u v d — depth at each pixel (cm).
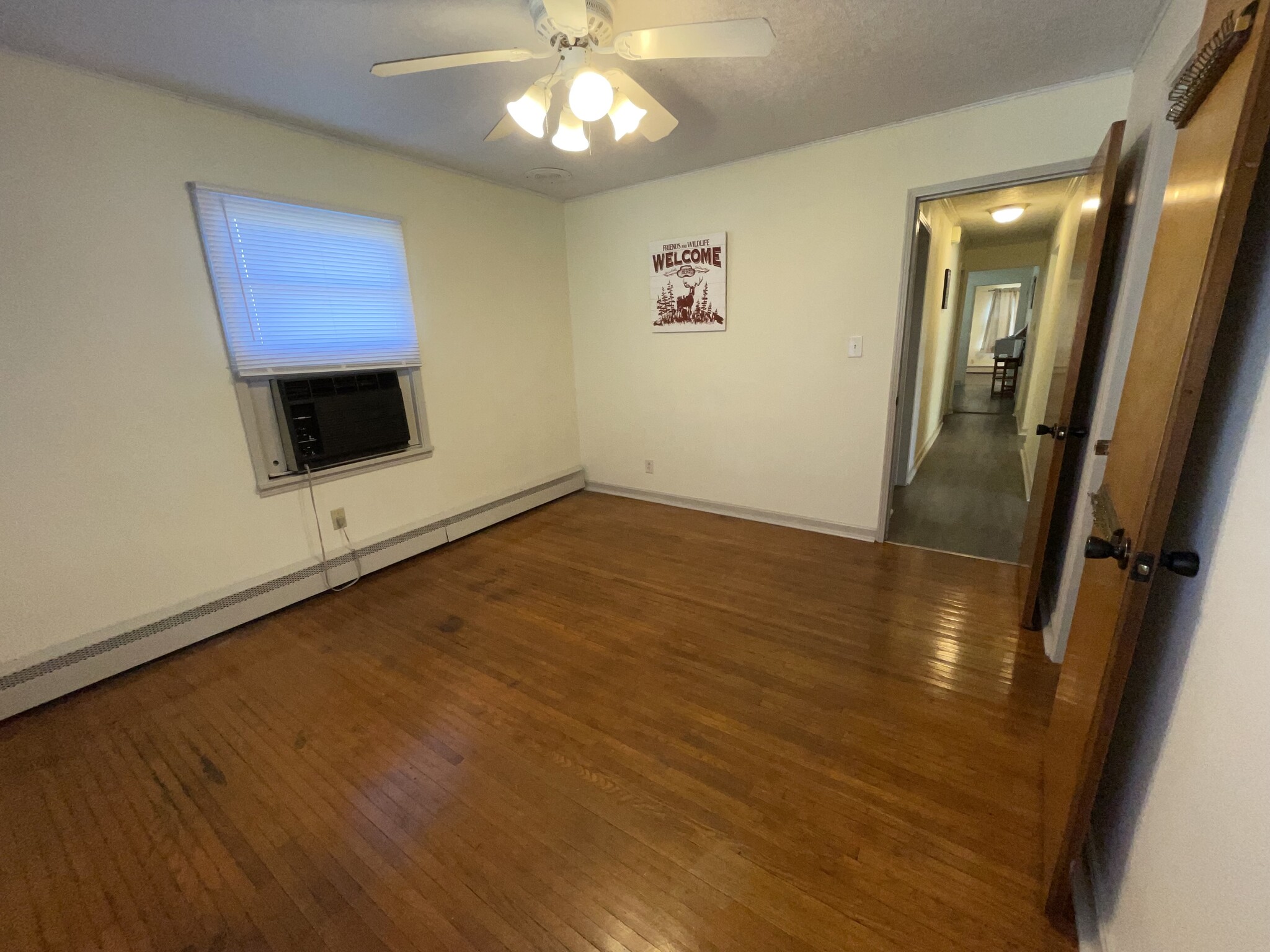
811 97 233
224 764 171
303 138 251
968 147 252
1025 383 609
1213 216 78
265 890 132
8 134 178
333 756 173
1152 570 88
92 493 207
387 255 289
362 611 262
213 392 235
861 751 166
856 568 290
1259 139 70
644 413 404
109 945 121
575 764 166
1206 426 93
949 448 551
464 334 337
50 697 200
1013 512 363
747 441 361
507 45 185
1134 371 124
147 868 138
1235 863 67
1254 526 72
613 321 399
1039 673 200
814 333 317
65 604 204
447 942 119
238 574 251
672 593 270
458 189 323
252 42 177
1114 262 200
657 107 182
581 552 325
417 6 160
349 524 291
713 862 134
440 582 291
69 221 192
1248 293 82
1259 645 67
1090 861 125
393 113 236
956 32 184
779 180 306
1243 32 74
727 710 186
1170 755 92
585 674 209
